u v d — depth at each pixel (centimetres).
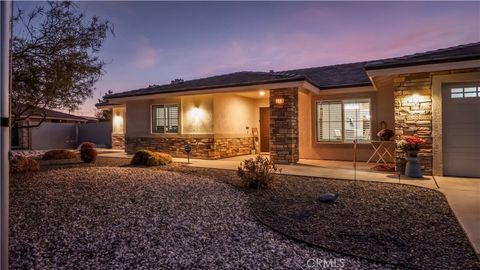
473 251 298
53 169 907
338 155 1120
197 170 875
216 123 1195
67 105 656
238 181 689
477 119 709
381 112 1044
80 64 602
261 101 1431
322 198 502
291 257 289
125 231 363
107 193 557
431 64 674
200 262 279
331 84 1112
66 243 325
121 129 1892
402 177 729
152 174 780
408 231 358
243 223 396
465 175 723
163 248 313
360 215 423
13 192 564
